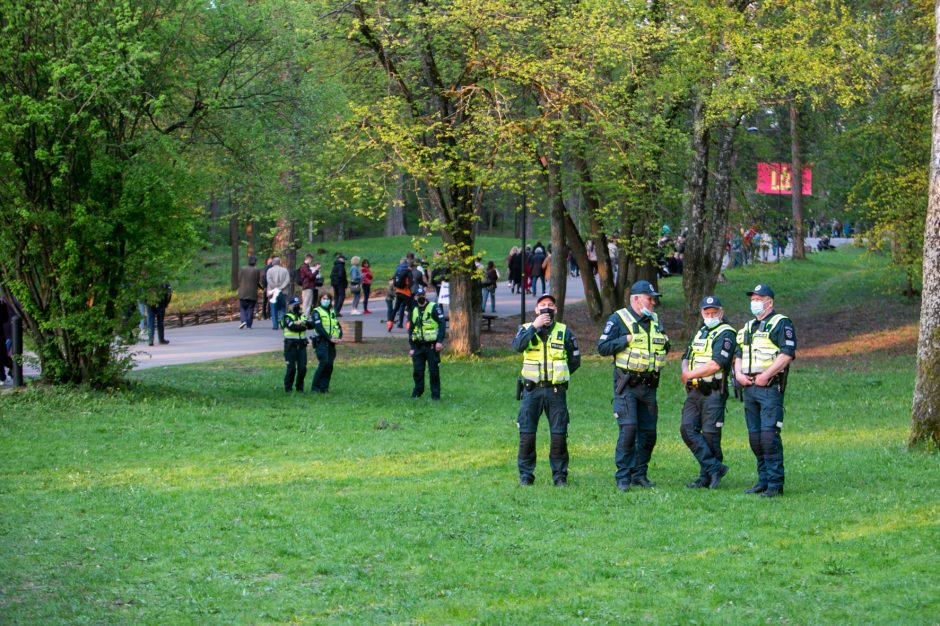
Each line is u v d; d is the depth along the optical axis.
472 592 7.09
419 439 15.23
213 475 12.20
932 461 12.30
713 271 29.06
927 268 13.26
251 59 19.98
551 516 9.51
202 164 20.30
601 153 25.81
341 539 8.67
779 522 8.99
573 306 38.97
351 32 23.41
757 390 10.42
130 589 7.24
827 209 46.56
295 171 24.17
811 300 41.66
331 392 20.39
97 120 16.42
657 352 10.97
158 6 17.94
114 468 12.62
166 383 20.34
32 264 17.69
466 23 22.58
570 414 18.38
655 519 9.29
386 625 6.40
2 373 19.06
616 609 6.61
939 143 13.29
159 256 17.75
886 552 7.80
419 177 23.36
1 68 16.59
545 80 23.03
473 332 26.53
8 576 7.56
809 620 6.26
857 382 21.81
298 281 38.28
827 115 32.81
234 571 7.74
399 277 31.64
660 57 24.61
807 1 24.38
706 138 27.48
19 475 12.05
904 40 26.28
